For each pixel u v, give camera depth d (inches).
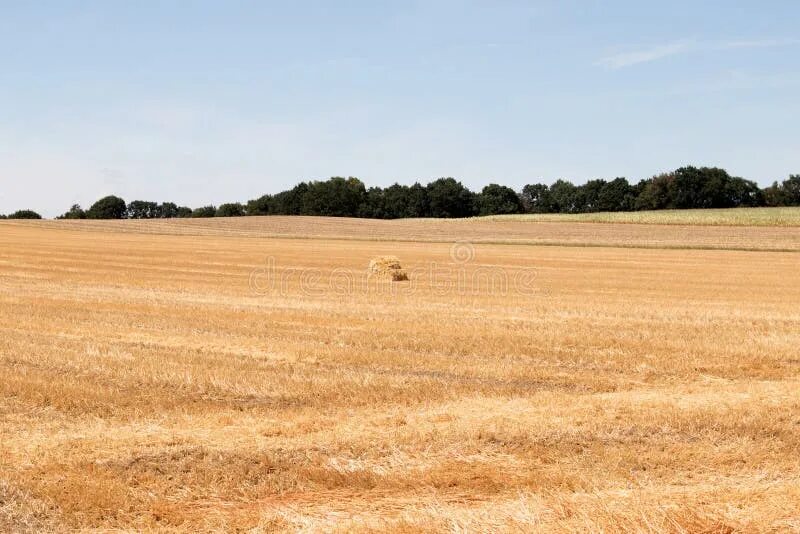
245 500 294.5
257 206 6801.2
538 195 7440.9
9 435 371.2
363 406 434.6
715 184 5708.7
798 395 455.8
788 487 269.0
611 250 2439.7
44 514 280.2
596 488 294.5
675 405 427.8
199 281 1264.8
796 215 3698.3
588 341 649.0
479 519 251.0
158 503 288.7
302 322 762.2
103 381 484.7
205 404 433.1
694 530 226.1
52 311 820.0
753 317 845.8
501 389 477.4
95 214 7298.2
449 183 6446.9
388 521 262.2
